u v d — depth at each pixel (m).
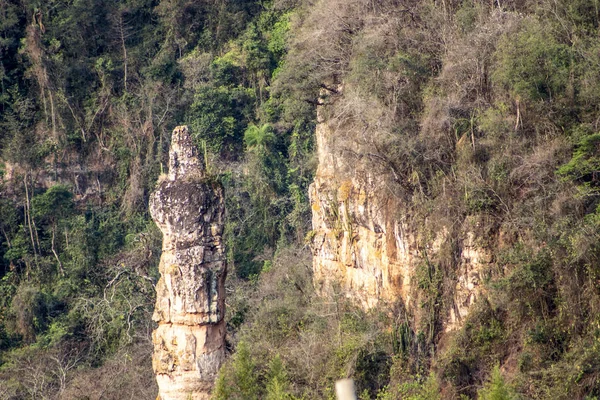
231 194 109.94
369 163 65.81
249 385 57.72
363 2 71.81
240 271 104.56
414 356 63.25
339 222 72.69
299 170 111.50
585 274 57.78
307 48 74.38
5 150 116.94
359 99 65.38
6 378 94.19
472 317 60.44
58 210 113.25
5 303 107.50
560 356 57.75
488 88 63.31
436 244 63.16
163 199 60.06
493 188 60.72
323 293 74.12
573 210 58.62
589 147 58.84
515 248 59.38
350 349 63.78
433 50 66.62
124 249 110.94
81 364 95.62
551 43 61.88
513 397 54.78
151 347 90.38
